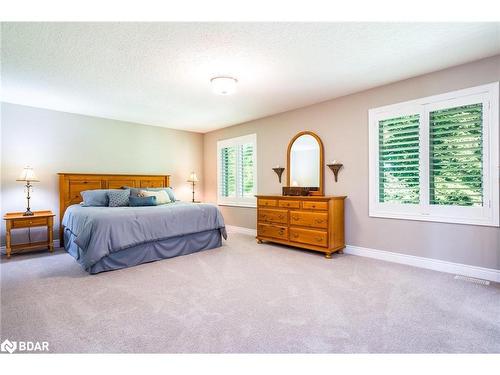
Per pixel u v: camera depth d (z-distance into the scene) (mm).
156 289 2602
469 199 2895
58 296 2436
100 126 5012
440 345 1688
